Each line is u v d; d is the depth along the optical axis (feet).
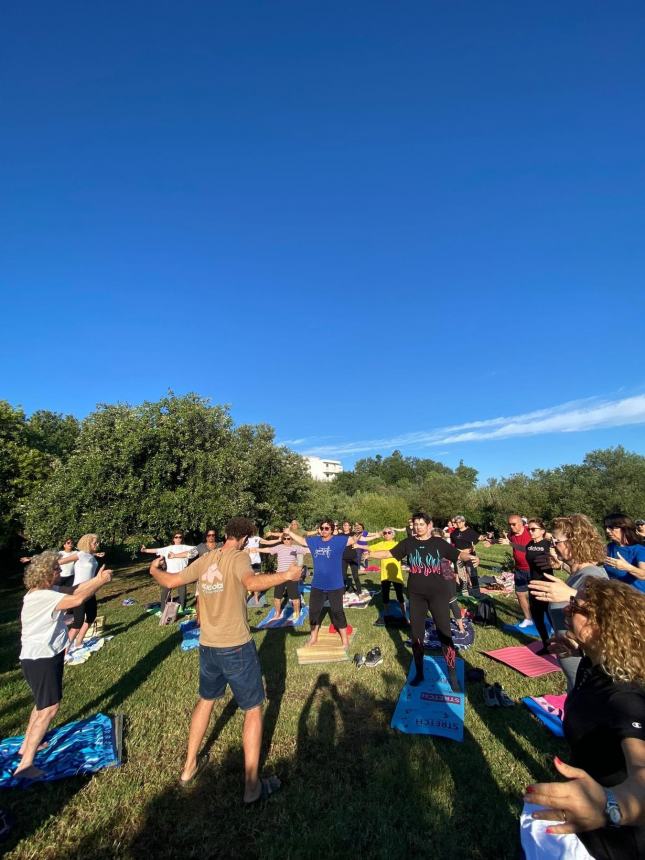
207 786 11.64
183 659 21.88
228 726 14.65
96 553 25.20
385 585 27.78
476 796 10.79
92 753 13.02
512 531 25.50
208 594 11.57
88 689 18.37
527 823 6.86
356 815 10.37
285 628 26.71
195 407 59.21
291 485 80.23
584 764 5.58
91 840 10.00
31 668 12.17
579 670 6.38
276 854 9.37
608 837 4.79
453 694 16.14
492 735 13.46
